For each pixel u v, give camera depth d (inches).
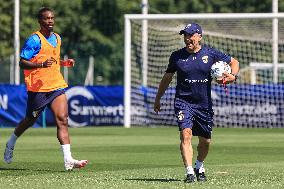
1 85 3166.8
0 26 4813.0
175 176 1247.5
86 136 2482.8
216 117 3196.4
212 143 2145.7
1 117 3164.4
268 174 1283.2
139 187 1080.8
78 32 5344.5
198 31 1164.5
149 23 3449.8
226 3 5142.7
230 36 3358.8
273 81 3449.8
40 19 1348.4
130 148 1935.3
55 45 1357.0
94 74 5565.9
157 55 3408.0
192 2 5157.5
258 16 3176.7
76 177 1226.0
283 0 4980.3
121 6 5339.6
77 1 5319.9
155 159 1614.2
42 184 1116.5
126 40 3196.4
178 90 1173.7
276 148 1952.5
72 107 3218.5
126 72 3171.8
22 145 2030.0
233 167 1430.9
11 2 4830.2
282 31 3348.9
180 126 1156.5
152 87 3309.5
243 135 2561.5
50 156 1673.2
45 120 3181.6
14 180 1173.7
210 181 1163.9
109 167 1432.1
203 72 1163.9
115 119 3260.3
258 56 3543.3
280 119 3137.3
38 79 1353.3
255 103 3157.0
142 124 3245.6
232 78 1161.4
